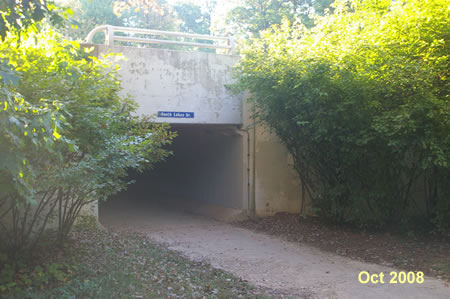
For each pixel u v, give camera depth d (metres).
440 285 6.25
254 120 12.06
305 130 10.06
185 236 10.46
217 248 9.12
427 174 9.84
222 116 12.16
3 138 4.35
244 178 12.36
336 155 10.02
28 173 4.72
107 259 7.32
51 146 4.80
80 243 8.24
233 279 6.74
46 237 7.60
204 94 11.94
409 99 8.50
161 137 8.51
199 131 15.23
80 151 6.61
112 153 6.76
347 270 7.28
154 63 11.36
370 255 8.20
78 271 6.43
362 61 8.84
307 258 8.20
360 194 9.98
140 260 7.58
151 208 16.03
